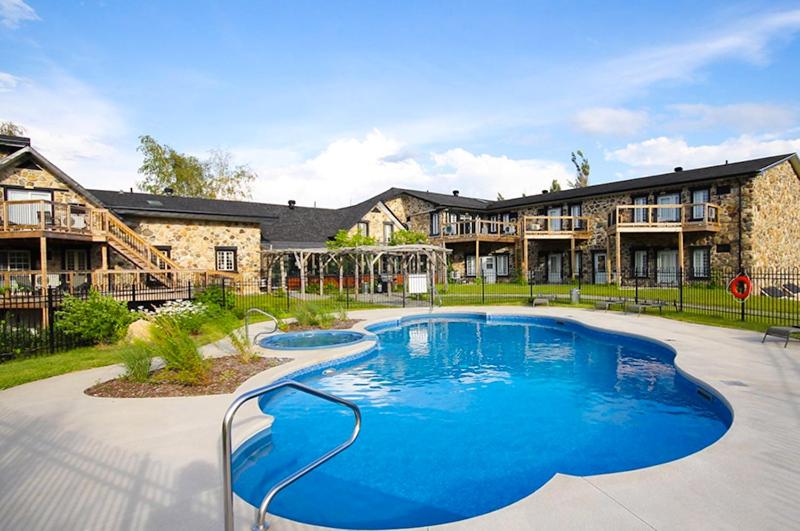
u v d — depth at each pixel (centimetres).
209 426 547
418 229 3462
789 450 453
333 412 706
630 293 2117
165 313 1139
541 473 504
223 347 1051
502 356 1103
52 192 1823
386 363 1035
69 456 464
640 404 730
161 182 4347
